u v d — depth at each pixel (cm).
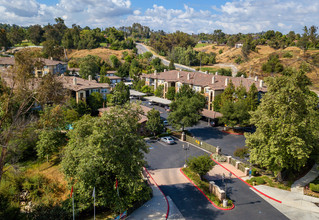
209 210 3266
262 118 3853
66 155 2991
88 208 3117
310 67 13200
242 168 4478
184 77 9831
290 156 3744
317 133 4062
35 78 3978
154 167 4600
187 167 4559
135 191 2967
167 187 3878
